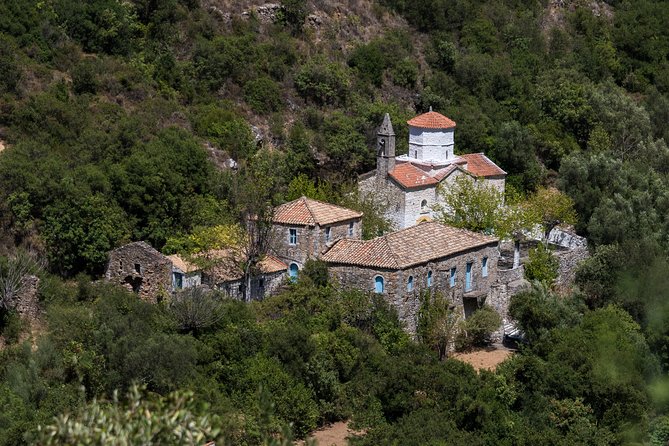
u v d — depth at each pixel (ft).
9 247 274.57
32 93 349.82
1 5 378.73
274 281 285.23
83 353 223.92
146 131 344.49
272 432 213.66
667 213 375.04
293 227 288.30
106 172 304.09
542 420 236.22
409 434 213.25
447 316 276.00
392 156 336.90
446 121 355.77
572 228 378.32
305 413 226.79
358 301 264.31
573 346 256.52
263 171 303.48
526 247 351.46
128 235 288.92
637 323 288.51
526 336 277.85
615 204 368.48
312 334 248.73
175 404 120.37
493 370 256.32
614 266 307.99
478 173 363.15
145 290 269.44
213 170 323.57
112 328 230.27
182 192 306.76
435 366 239.91
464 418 226.99
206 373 230.48
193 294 245.86
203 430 119.55
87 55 394.93
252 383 227.61
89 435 114.73
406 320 269.03
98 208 282.15
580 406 238.48
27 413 200.95
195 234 279.28
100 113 355.97
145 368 220.02
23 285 248.32
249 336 241.76
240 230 277.44
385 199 336.90
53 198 282.15
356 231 301.43
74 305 251.80
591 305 309.22
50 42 383.24
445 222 325.83
